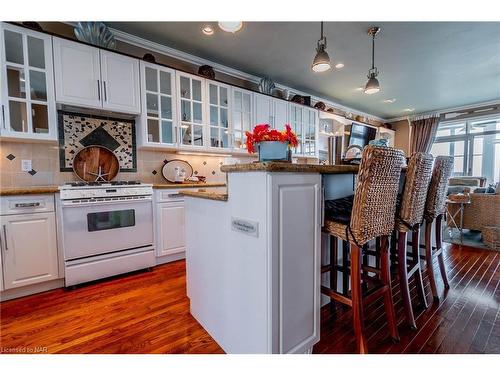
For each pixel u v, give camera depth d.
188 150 3.15
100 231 2.29
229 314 1.32
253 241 1.12
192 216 1.67
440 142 6.64
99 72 2.43
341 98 5.17
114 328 1.59
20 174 2.32
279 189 1.06
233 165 1.19
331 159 2.27
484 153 5.98
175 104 2.97
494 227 3.36
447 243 3.48
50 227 2.10
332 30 2.65
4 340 1.47
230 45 2.98
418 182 1.58
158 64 2.83
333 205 1.69
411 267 1.77
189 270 1.75
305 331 1.24
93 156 2.69
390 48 3.06
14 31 2.01
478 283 2.20
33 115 2.17
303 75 3.94
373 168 1.19
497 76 3.98
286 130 1.41
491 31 2.69
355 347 1.39
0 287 1.89
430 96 5.03
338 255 1.96
